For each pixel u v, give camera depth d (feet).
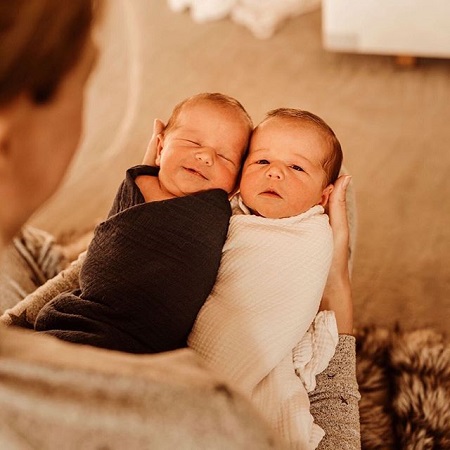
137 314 2.85
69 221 6.23
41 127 1.46
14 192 1.51
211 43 7.84
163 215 3.04
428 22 6.75
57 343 1.54
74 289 3.16
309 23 7.94
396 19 6.82
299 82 7.30
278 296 3.15
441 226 6.00
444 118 6.83
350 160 6.56
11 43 1.27
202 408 1.44
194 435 1.44
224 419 1.46
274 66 7.50
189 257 3.00
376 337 4.51
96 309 2.85
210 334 3.07
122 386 1.42
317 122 3.69
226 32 7.95
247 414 1.51
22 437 1.43
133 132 7.01
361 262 5.84
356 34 7.06
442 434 4.04
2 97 1.32
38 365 1.41
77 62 1.44
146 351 2.83
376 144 6.66
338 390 3.18
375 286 5.68
